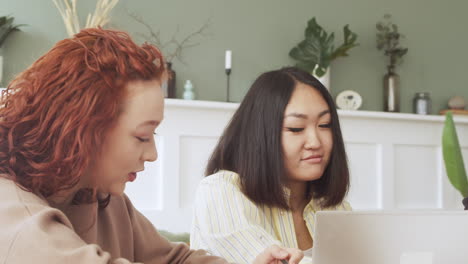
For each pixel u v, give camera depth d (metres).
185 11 3.67
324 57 3.79
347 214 0.87
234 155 1.37
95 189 0.76
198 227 1.34
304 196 1.41
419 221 0.88
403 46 4.31
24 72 0.71
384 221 0.87
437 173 4.16
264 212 1.35
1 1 3.26
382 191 3.96
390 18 4.27
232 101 3.76
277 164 1.29
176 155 3.36
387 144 3.98
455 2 4.50
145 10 3.56
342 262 0.87
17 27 3.28
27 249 0.57
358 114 3.82
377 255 0.87
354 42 4.14
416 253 0.88
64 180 0.69
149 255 1.06
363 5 4.18
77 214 0.85
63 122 0.68
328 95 1.33
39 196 0.69
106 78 0.69
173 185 3.35
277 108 1.30
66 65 0.69
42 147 0.69
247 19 3.83
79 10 3.37
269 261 1.08
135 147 0.72
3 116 0.70
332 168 1.36
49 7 3.33
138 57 0.72
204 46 3.71
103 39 0.72
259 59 3.85
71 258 0.57
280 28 3.91
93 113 0.68
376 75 4.21
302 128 1.29
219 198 1.27
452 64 4.47
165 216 3.32
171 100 3.31
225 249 1.21
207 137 3.45
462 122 4.18
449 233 0.89
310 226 1.39
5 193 0.65
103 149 0.71
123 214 1.01
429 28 4.40
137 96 0.71
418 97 4.19
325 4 4.06
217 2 3.75
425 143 4.11
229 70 3.59
